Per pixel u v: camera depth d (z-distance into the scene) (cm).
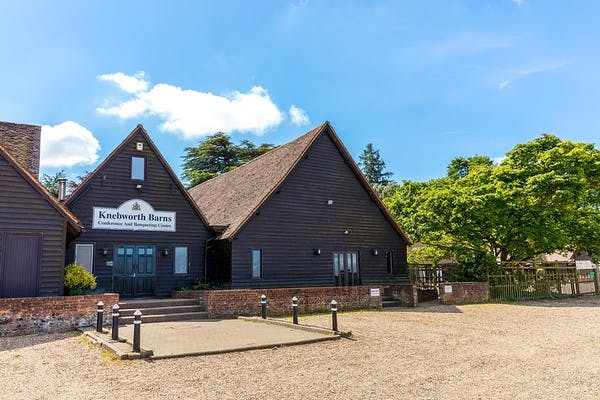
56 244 1530
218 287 1988
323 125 2362
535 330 1468
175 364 958
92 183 1873
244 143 4950
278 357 1030
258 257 2080
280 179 2167
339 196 2381
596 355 1086
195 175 4572
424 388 802
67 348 1124
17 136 2027
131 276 1906
